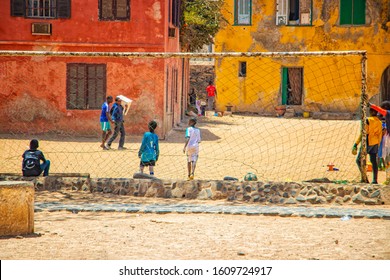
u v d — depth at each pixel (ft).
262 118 161.27
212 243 41.98
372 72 167.02
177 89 136.15
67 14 113.70
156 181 62.85
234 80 174.29
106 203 58.39
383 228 47.39
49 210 54.49
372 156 66.74
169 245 41.39
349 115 163.84
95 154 91.91
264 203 59.82
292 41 171.22
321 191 59.93
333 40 168.86
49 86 114.32
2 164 82.74
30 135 113.19
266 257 38.27
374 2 166.30
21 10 113.70
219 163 86.28
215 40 175.01
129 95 113.60
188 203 59.11
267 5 172.24
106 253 39.19
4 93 114.21
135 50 113.50
